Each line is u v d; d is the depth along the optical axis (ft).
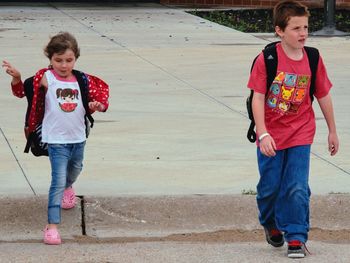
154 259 41.93
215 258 42.06
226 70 93.40
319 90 41.86
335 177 54.19
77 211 47.75
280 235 43.11
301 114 41.50
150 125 67.92
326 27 126.62
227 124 68.49
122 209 48.16
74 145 44.65
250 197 49.01
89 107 44.37
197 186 51.93
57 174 44.21
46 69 44.45
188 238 46.29
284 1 41.09
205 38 120.06
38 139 44.78
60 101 43.98
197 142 62.69
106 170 55.36
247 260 41.65
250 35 124.36
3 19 140.26
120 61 98.43
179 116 71.26
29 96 44.19
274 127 41.39
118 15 148.77
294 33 40.52
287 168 41.32
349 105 75.61
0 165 56.39
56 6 164.04
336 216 48.47
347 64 97.04
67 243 45.01
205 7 164.86
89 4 169.17
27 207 48.01
